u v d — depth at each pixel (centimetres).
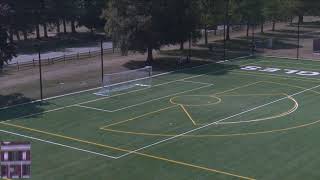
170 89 6047
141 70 7056
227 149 3944
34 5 10419
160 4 7588
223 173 3466
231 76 6825
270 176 3409
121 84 6269
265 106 5238
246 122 4669
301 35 11519
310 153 3841
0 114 4972
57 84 6338
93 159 3753
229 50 9175
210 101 5462
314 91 5925
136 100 5519
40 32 12206
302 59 8231
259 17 10744
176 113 4991
